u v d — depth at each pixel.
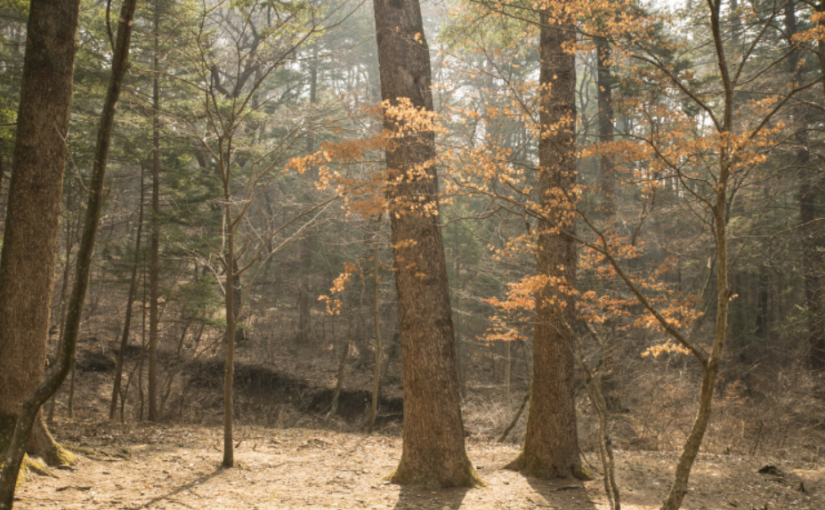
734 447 11.13
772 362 18.03
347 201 5.77
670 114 4.30
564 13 5.27
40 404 3.46
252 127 15.47
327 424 16.91
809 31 4.15
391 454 9.06
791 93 3.88
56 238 6.53
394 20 7.28
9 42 11.81
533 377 7.61
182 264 17.45
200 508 5.52
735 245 11.69
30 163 6.32
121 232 22.56
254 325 23.47
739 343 18.31
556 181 4.94
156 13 11.32
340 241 17.38
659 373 13.44
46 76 6.39
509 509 6.02
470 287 17.94
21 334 6.18
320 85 26.50
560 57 7.11
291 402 19.34
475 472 7.02
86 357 19.30
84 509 5.12
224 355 20.73
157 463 7.12
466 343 19.94
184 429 10.80
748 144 3.93
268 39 7.52
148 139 13.87
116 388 14.85
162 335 20.34
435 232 7.12
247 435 10.26
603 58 4.97
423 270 7.00
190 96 13.67
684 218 12.04
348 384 19.64
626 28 4.53
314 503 5.95
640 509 6.23
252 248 21.14
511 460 8.17
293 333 23.42
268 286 25.17
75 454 6.78
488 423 13.95
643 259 18.45
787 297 19.69
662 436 11.53
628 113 4.80
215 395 19.12
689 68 9.41
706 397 3.86
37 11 6.38
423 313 6.97
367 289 20.88
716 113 9.13
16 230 6.24
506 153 5.31
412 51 7.24
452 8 7.09
